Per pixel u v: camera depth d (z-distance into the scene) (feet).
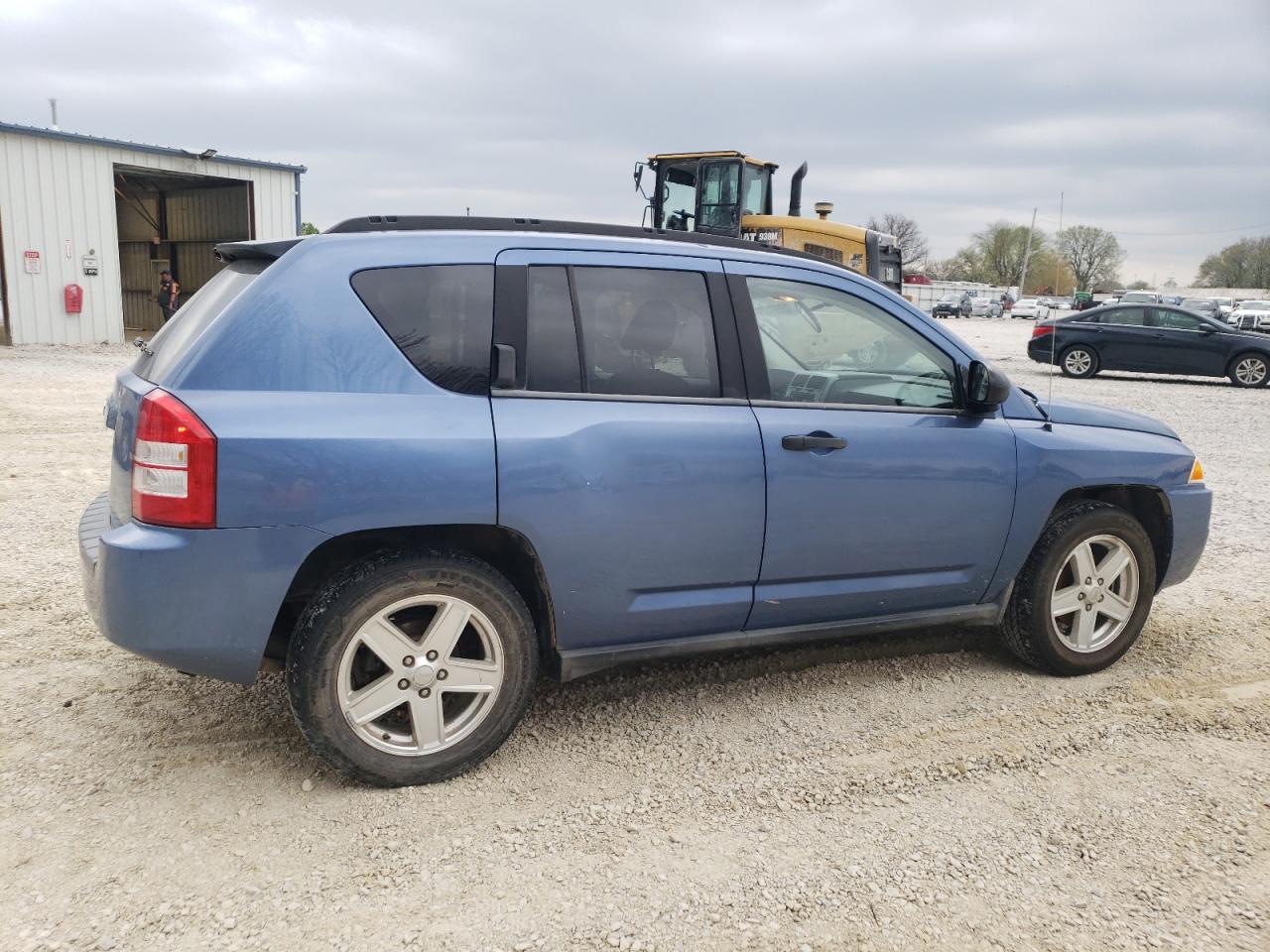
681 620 11.59
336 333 9.95
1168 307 62.95
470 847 9.37
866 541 12.30
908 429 12.46
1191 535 14.73
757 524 11.58
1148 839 9.77
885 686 13.56
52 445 29.71
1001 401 12.71
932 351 12.96
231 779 10.48
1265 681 13.99
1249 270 280.72
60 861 8.91
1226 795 10.66
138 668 13.39
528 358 10.65
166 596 9.30
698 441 11.18
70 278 69.77
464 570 10.23
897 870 9.16
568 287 11.00
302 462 9.46
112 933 7.97
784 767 11.14
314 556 10.26
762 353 11.96
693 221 50.37
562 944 8.01
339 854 9.19
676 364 11.43
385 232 10.52
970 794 10.61
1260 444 36.88
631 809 10.14
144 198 95.30
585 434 10.64
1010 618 13.88
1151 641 15.66
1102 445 13.84
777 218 47.93
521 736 11.76
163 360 10.19
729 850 9.43
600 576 10.93
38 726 11.57
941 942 8.16
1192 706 13.07
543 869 9.05
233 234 85.35
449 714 10.94
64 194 68.74
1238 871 9.25
